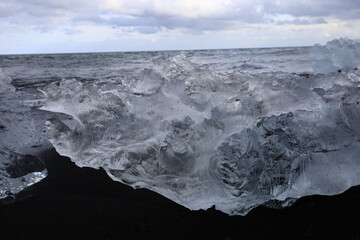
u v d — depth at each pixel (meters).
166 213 1.58
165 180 1.68
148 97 1.84
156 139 1.77
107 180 1.95
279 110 1.68
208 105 1.67
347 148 1.72
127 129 1.87
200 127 1.67
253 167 1.53
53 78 7.66
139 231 1.42
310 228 1.42
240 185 1.51
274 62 10.92
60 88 2.11
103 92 1.99
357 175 1.73
